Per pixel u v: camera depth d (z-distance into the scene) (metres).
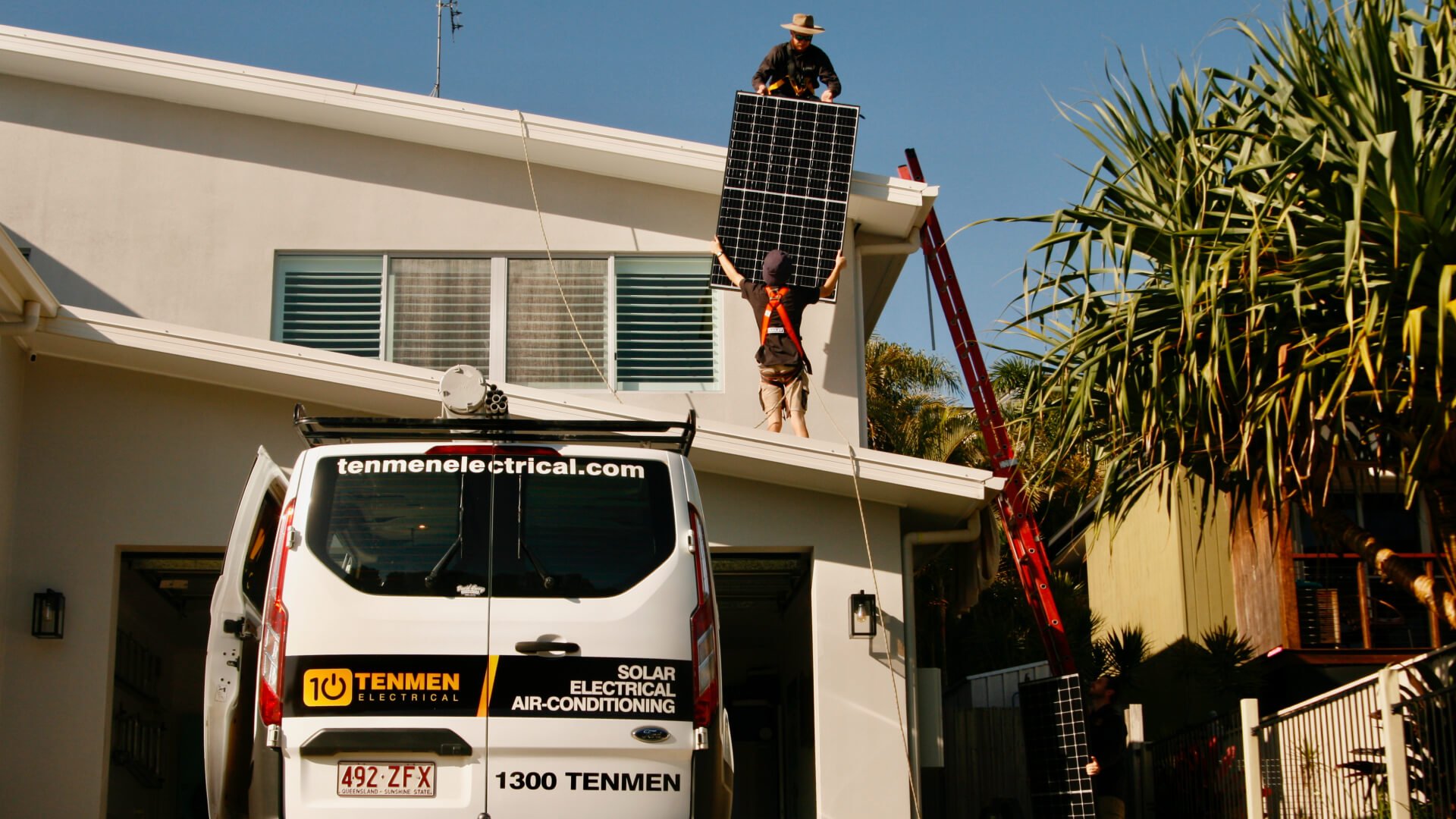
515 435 6.31
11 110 13.13
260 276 12.90
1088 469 9.22
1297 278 7.51
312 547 5.96
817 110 12.30
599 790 5.73
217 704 6.33
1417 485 7.54
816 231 11.97
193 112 13.20
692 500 6.34
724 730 6.13
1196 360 7.51
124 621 11.87
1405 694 7.23
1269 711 15.47
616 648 5.90
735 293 12.94
